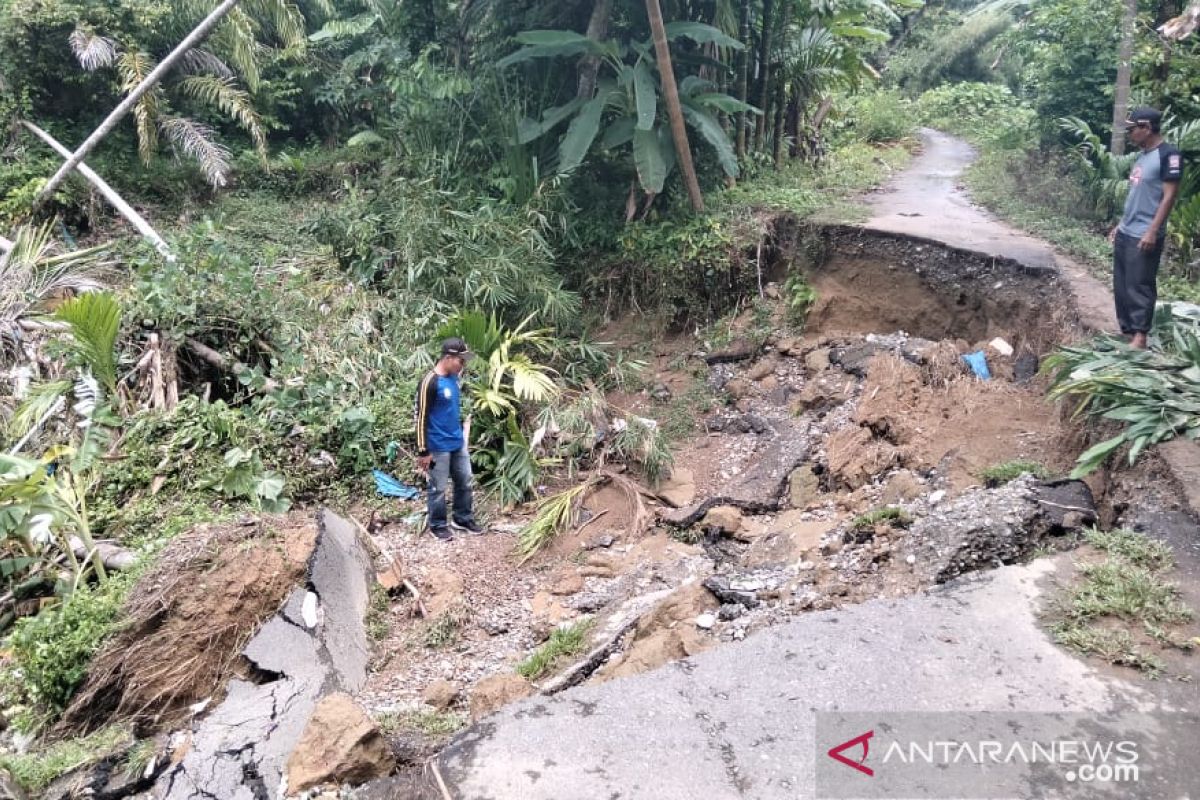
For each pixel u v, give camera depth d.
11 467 4.39
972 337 7.43
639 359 8.76
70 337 6.56
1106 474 4.50
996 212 9.23
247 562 4.21
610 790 2.52
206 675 3.93
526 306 8.45
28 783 3.35
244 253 8.64
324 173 11.76
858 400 6.60
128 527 5.39
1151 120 5.14
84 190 9.90
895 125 15.90
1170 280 7.23
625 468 6.71
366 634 4.54
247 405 6.81
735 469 6.70
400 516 6.16
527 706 2.92
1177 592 3.29
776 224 9.12
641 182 8.66
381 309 8.04
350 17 13.30
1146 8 9.86
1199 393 4.43
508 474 6.56
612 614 4.61
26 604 4.87
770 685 2.95
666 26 8.86
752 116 10.93
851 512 5.25
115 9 10.44
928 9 23.44
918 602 3.39
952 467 5.16
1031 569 3.54
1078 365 4.99
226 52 11.50
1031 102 15.61
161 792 3.22
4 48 10.15
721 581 4.48
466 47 10.82
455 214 8.53
